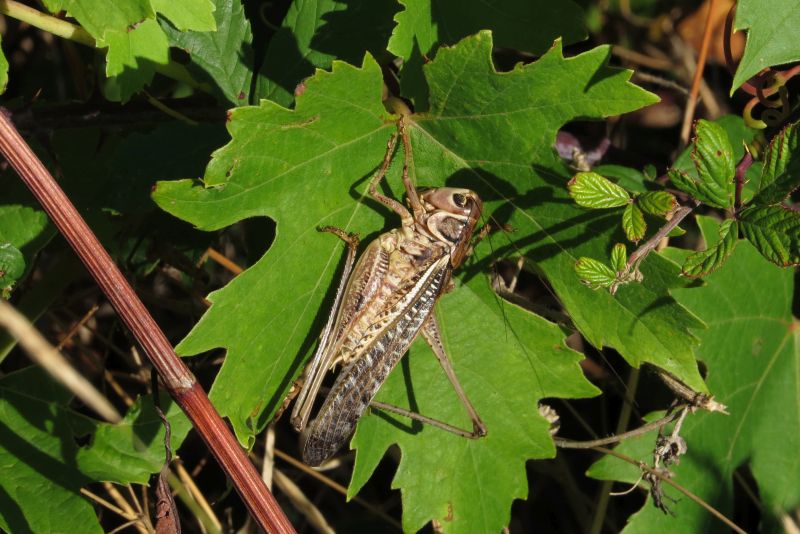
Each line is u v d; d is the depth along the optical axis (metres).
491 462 0.59
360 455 0.59
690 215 0.64
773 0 0.55
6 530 0.58
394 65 0.61
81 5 0.56
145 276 0.63
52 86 0.66
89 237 0.54
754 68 0.56
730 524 0.61
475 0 0.58
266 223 0.60
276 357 0.57
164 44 0.57
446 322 0.59
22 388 0.59
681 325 0.57
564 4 0.58
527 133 0.57
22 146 0.54
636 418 0.64
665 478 0.60
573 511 0.66
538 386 0.59
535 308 0.61
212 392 0.56
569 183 0.56
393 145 0.58
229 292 0.56
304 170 0.57
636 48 0.67
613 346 0.57
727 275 0.60
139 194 0.59
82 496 0.58
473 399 0.59
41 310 0.61
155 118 0.60
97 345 0.65
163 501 0.56
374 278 0.58
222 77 0.59
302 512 0.65
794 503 0.62
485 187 0.58
